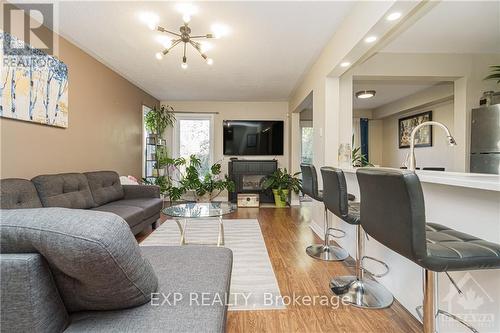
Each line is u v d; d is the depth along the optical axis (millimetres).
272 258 2566
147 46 3133
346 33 2510
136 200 3518
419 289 1610
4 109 2170
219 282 1125
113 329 802
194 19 2535
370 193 1262
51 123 2684
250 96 5664
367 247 2209
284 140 6164
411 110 5723
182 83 4668
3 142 2188
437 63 3510
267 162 5934
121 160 4246
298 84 4734
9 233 719
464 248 1029
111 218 774
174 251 1479
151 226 3619
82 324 822
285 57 3473
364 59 2742
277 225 3881
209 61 3041
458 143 3598
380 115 6652
